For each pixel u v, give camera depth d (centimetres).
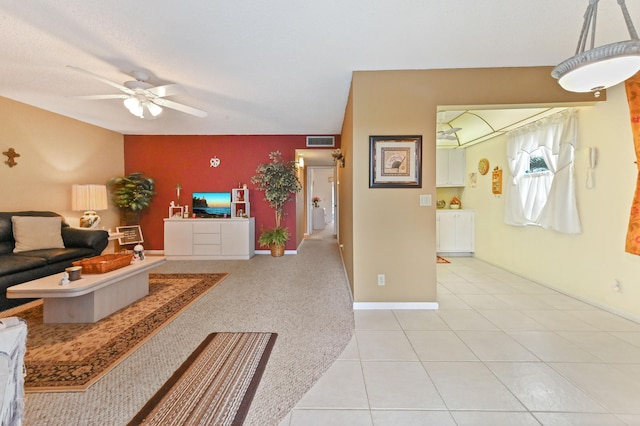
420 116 284
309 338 225
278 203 550
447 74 282
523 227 397
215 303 301
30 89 333
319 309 286
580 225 306
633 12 194
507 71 280
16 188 376
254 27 210
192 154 573
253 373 179
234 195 559
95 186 447
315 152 612
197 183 574
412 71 283
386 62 268
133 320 257
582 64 141
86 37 223
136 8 188
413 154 286
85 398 155
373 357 198
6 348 95
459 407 149
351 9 190
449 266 462
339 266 471
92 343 215
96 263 266
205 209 572
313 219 1039
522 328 241
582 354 199
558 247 337
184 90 280
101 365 187
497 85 280
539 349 206
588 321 254
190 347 211
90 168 488
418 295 289
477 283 372
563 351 204
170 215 545
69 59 258
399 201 288
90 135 488
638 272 252
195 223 527
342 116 450
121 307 286
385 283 290
